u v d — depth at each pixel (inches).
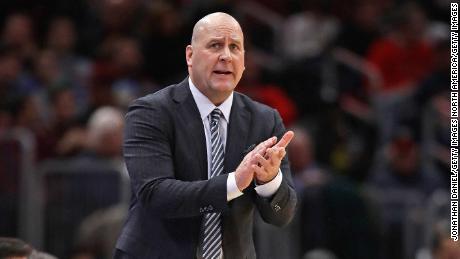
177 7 1406.3
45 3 1380.4
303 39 1403.8
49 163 1011.3
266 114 552.1
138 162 525.7
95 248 956.6
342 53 1391.5
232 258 530.3
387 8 1476.4
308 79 1302.9
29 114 1147.3
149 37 1343.5
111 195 978.7
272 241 989.8
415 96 1280.8
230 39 526.6
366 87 1352.1
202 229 525.7
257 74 1315.2
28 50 1291.8
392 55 1396.4
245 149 536.4
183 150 530.0
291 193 530.9
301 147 1076.5
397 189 1156.5
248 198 533.6
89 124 1100.5
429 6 1535.4
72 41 1336.1
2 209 987.9
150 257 527.2
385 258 1063.6
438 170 1227.2
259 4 1482.5
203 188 506.0
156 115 532.1
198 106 537.6
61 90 1162.0
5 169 989.2
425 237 1069.8
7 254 516.1
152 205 517.0
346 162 1219.9
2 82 1210.0
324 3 1419.8
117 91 1227.9
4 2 1386.6
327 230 1021.2
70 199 987.3
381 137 1279.5
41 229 987.3
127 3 1369.3
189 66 544.7
